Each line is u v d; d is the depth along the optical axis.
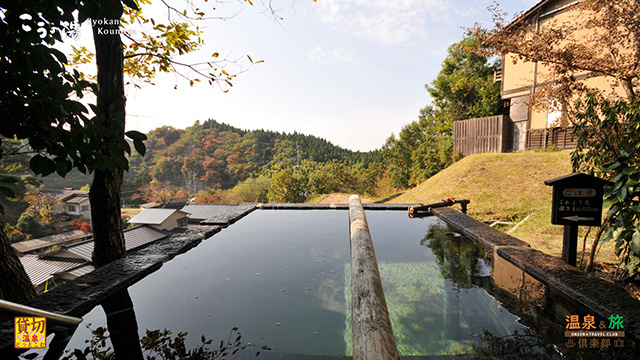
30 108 1.00
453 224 3.93
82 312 1.63
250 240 3.38
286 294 2.05
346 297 2.03
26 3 1.00
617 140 2.48
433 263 2.70
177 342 1.46
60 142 1.19
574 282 1.89
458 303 1.91
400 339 1.58
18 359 1.21
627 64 4.08
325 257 2.82
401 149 28.09
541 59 4.52
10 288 1.75
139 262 2.32
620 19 4.20
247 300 1.95
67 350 1.35
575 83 4.50
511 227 6.11
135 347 1.40
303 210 5.41
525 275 2.22
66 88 1.10
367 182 37.47
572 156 2.88
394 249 3.13
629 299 1.64
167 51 2.70
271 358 1.34
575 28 4.53
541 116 10.59
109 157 1.18
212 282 2.21
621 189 2.04
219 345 1.45
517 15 4.59
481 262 2.58
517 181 8.43
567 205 2.21
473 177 9.74
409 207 4.83
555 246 4.27
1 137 1.05
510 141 12.01
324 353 1.41
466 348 1.46
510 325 1.62
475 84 17.31
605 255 3.55
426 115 26.30
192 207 23.09
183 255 2.79
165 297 1.93
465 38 16.73
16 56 1.02
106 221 2.27
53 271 12.92
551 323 1.60
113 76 2.09
